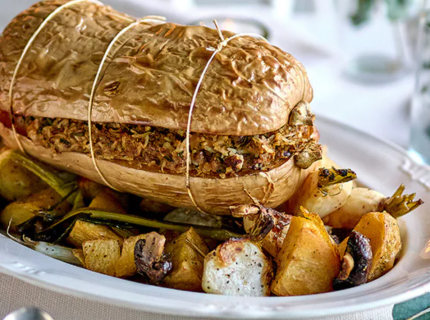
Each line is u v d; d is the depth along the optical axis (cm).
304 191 49
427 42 65
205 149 45
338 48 87
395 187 55
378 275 45
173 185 46
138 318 43
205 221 48
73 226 49
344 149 60
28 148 51
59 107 47
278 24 90
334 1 86
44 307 43
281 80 45
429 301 44
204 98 44
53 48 49
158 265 43
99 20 50
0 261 43
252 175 44
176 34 47
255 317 38
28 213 51
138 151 46
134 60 46
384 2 81
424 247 46
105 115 46
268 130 44
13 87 49
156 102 44
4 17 84
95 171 49
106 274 45
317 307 39
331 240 44
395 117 75
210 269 42
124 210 51
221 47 46
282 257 43
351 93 80
